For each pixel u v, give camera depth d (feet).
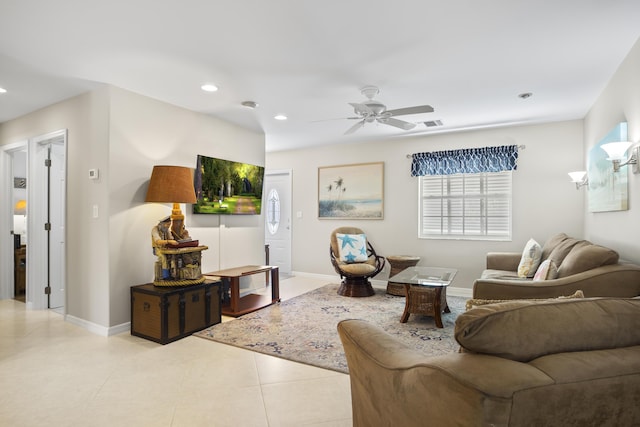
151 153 12.31
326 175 20.84
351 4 6.98
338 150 20.51
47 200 14.33
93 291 11.51
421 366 3.59
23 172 17.90
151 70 10.06
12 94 11.96
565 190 15.38
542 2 6.91
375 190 19.36
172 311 10.66
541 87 11.42
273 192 22.80
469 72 10.25
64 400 7.41
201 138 14.19
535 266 12.39
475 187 17.31
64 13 7.25
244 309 13.74
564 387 3.00
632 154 8.43
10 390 7.82
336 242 18.40
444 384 3.21
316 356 9.55
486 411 2.87
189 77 10.56
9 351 9.91
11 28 7.82
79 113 12.00
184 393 7.69
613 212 10.36
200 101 12.73
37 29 7.86
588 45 8.65
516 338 3.39
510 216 16.46
